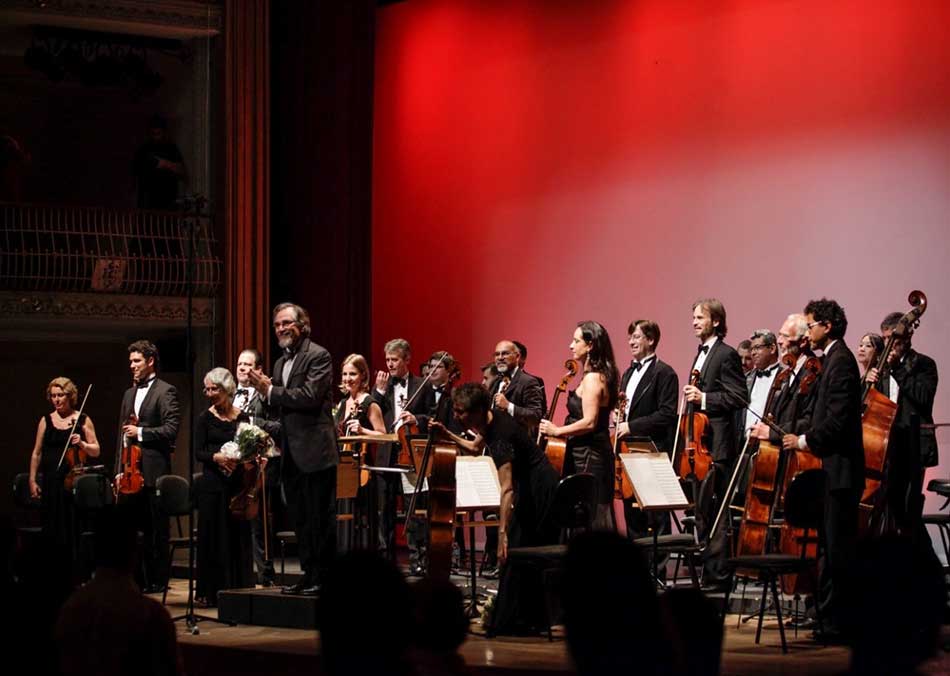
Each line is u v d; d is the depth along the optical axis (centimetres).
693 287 1116
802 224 1034
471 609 751
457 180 1350
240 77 1248
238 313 1241
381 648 266
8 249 1189
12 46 1352
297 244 1348
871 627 289
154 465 945
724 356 835
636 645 283
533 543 716
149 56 1355
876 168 984
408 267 1409
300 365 746
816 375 716
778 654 611
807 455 711
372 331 1453
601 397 753
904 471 722
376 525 803
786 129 1049
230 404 877
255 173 1252
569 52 1235
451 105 1359
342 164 1309
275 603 752
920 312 739
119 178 1395
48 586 383
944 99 942
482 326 1319
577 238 1222
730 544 786
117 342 1334
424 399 998
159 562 954
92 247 1341
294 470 748
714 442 832
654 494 676
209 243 1252
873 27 990
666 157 1144
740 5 1088
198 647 647
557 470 755
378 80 1458
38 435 972
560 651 644
